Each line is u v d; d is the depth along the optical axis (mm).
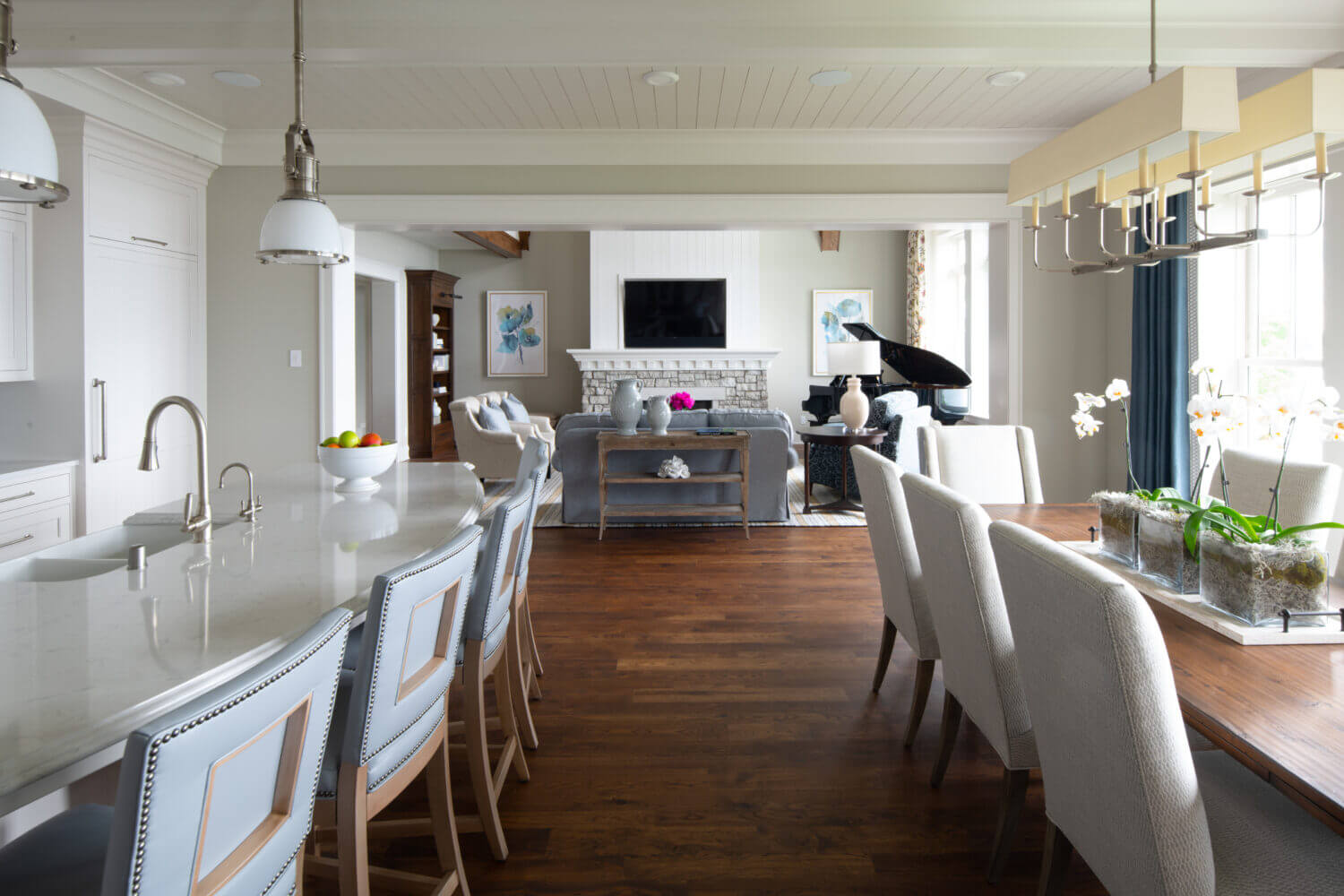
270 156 4992
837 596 4121
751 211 5043
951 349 9617
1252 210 4273
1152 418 4664
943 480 3365
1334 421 1771
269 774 956
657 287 10266
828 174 5055
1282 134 1976
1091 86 4191
